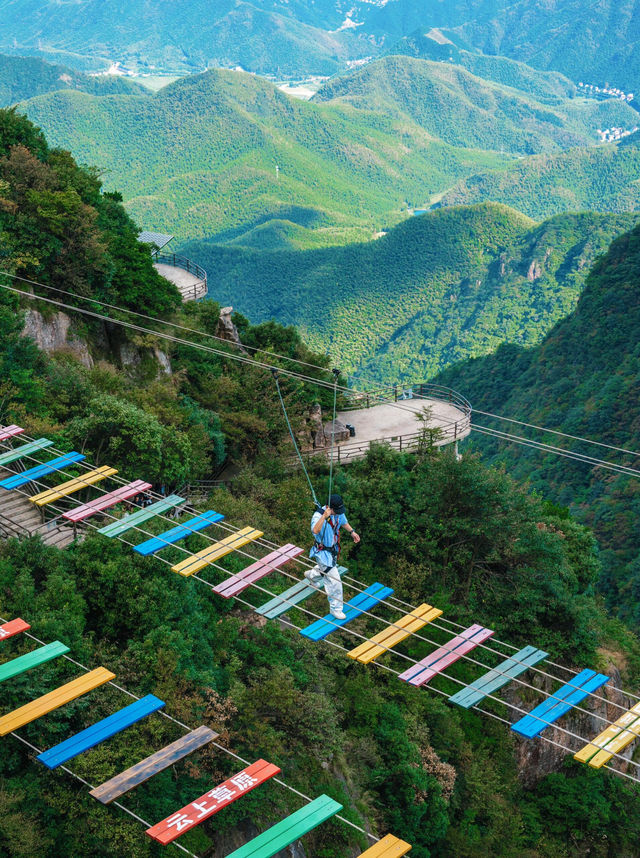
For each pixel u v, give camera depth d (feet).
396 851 41.11
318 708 91.61
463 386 514.68
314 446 150.92
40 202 131.64
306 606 111.65
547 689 121.60
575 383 422.82
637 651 147.13
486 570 128.88
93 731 47.55
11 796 67.05
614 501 308.81
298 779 87.15
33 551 86.17
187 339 156.66
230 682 90.22
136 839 68.80
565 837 115.44
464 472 125.29
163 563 91.20
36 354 117.39
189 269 218.79
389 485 132.98
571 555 142.92
